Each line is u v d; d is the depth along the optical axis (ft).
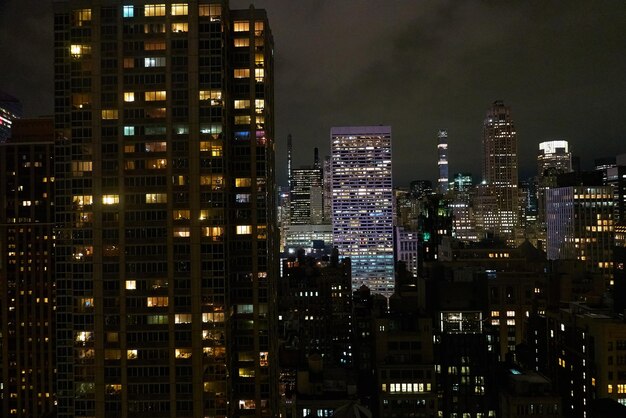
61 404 476.13
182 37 456.86
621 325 519.60
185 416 449.48
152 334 452.35
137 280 454.40
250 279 501.15
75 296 455.22
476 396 549.54
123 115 457.27
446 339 558.15
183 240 454.81
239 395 498.69
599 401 473.67
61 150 462.60
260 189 501.56
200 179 457.27
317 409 488.85
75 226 458.50
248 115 502.38
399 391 511.40
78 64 459.32
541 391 504.43
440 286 613.93
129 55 457.68
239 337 500.74
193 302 452.35
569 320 590.14
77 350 453.58
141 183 457.27
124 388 449.48
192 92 456.86
